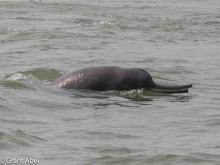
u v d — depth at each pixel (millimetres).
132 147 35406
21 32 95938
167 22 114125
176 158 33062
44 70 61438
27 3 165625
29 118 42281
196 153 34031
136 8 151750
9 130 38031
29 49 79062
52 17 125250
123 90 55281
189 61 72750
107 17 124688
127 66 67375
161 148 35219
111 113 45125
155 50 81500
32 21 116000
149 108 47594
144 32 100562
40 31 97562
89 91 54625
